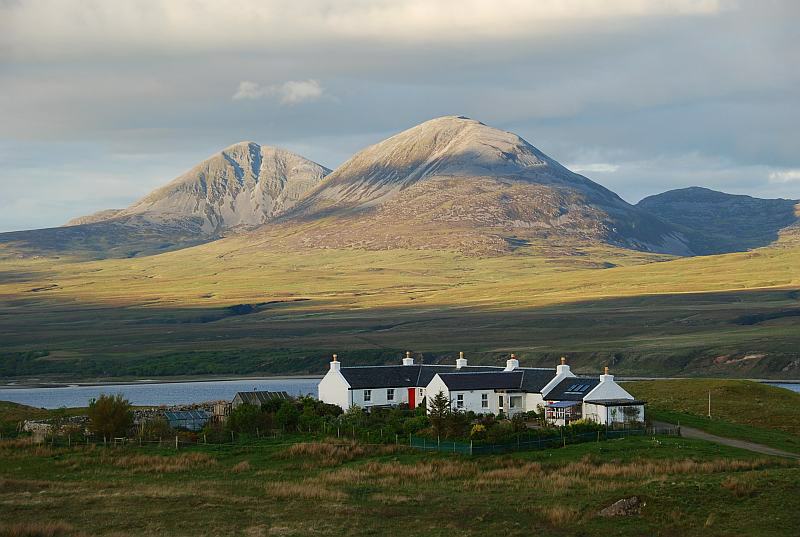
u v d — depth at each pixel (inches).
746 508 2691.9
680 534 2556.6
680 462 3437.5
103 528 2593.5
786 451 4074.8
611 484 3075.8
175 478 3351.4
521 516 2748.5
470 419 4441.4
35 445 3996.1
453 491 3083.2
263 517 2726.4
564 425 4426.7
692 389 6038.4
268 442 4092.0
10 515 2728.8
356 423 4485.7
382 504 2888.8
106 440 4128.9
